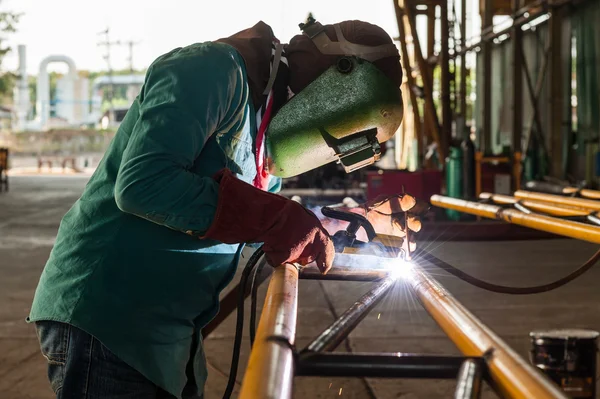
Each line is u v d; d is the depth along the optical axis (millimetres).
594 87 13930
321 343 1226
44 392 3949
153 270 1692
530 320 5348
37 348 4766
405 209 2002
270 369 1024
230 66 1641
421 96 14906
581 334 2422
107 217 1708
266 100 1780
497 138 19047
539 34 15883
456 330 1227
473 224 10047
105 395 1700
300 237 1566
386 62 1785
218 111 1608
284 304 1333
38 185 27281
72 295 1690
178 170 1520
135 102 1724
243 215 1549
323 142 1798
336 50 1757
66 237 1755
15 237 10914
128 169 1520
